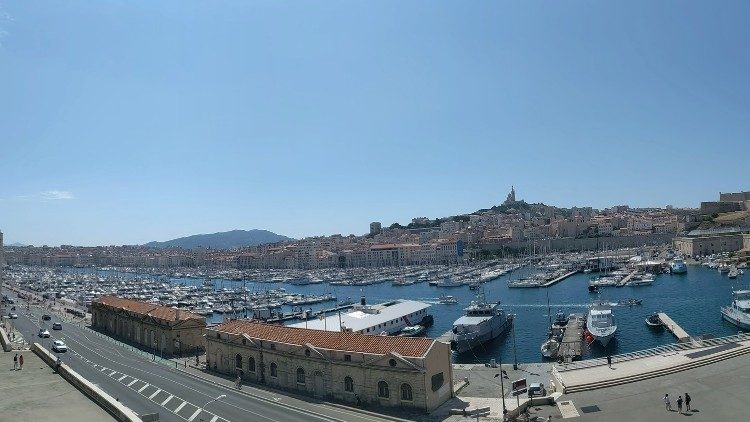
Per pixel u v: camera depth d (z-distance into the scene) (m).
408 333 151.88
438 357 72.00
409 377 69.06
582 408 62.53
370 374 72.12
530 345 131.50
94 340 133.00
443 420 64.56
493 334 137.38
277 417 66.56
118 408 36.47
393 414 67.69
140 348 121.38
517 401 66.75
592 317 133.25
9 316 177.25
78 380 46.50
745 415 55.12
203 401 74.38
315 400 75.06
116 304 145.50
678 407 58.16
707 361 74.44
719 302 181.38
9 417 37.38
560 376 75.19
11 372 53.91
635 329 143.25
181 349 113.06
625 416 58.38
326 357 77.00
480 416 64.69
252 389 81.75
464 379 81.25
